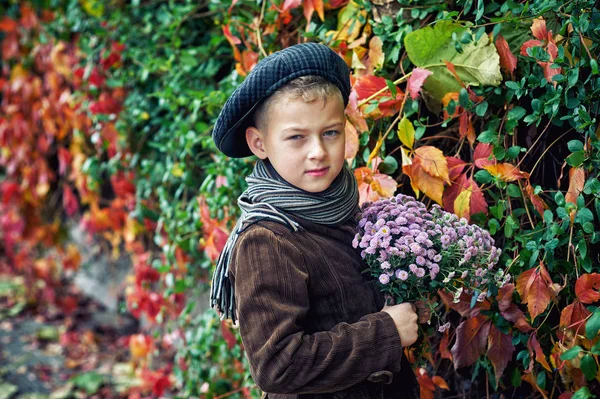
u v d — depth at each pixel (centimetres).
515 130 177
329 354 133
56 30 363
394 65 197
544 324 173
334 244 145
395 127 198
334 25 215
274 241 138
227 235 230
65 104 359
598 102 160
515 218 175
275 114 137
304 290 137
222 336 247
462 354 179
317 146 137
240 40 229
